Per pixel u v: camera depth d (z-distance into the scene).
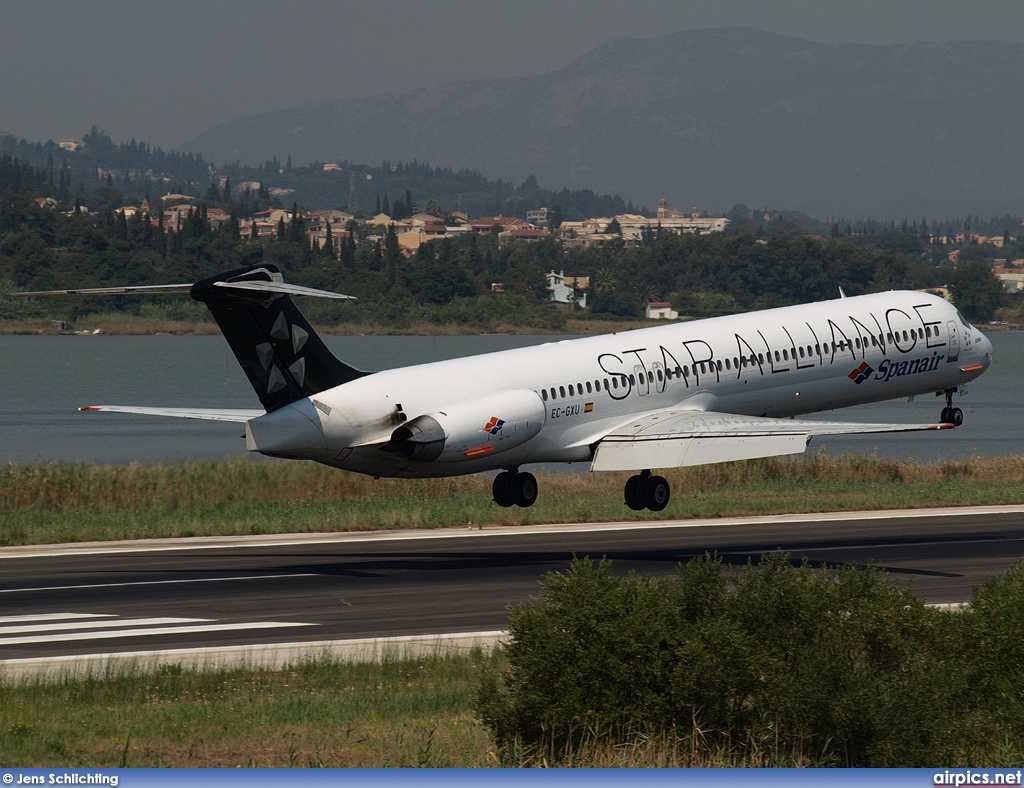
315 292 97.19
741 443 111.00
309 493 157.38
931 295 149.00
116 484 154.38
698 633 53.41
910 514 142.25
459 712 59.88
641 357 123.94
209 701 62.31
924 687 53.41
